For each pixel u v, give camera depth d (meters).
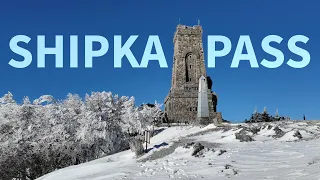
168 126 61.06
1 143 40.59
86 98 50.03
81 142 45.06
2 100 46.88
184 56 94.19
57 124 45.84
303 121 38.34
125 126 49.53
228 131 32.72
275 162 17.34
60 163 45.25
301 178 12.35
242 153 20.70
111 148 46.66
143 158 25.41
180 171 17.19
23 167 42.34
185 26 96.06
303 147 21.22
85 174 22.27
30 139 43.50
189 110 87.44
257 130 29.95
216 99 93.25
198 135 34.56
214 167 17.08
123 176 17.69
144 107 58.12
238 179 14.05
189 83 92.25
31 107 45.12
